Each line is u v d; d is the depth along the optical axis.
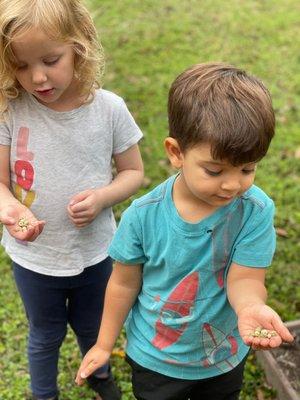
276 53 2.83
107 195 1.05
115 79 2.60
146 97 2.46
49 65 0.93
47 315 1.14
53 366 1.23
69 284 1.11
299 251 1.71
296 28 3.09
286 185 1.97
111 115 1.04
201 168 0.78
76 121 1.01
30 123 1.01
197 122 0.77
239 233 0.86
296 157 2.11
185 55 2.81
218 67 0.83
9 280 1.62
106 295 0.97
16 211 0.99
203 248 0.86
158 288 0.91
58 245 1.07
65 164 1.02
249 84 0.80
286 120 2.32
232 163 0.77
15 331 1.47
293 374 1.32
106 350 0.98
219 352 0.94
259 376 1.34
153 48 2.87
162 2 3.37
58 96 0.96
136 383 0.99
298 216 1.84
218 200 0.80
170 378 0.95
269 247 0.86
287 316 1.50
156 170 2.04
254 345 0.75
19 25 0.88
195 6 3.34
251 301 0.83
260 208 0.85
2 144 1.02
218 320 0.91
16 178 1.04
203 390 1.00
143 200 0.88
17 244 1.09
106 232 1.10
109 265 1.14
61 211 1.04
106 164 1.06
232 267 0.87
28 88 0.95
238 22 3.14
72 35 0.93
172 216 0.86
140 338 0.96
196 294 0.89
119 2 3.36
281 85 2.56
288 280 1.61
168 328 0.92
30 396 1.32
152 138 2.20
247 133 0.76
